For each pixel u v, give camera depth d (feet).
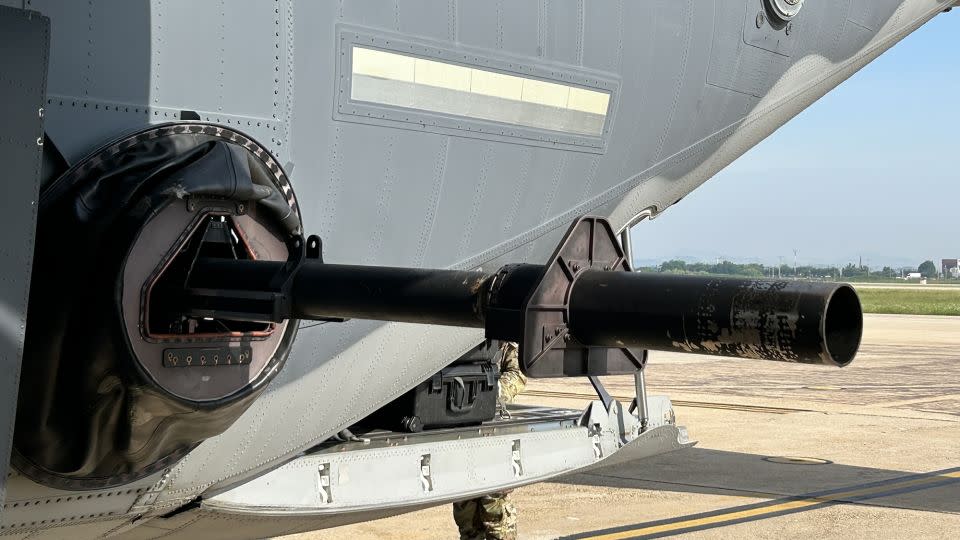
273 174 10.62
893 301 211.00
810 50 19.07
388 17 12.00
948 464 29.32
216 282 9.36
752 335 6.80
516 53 13.61
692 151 17.47
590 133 15.14
